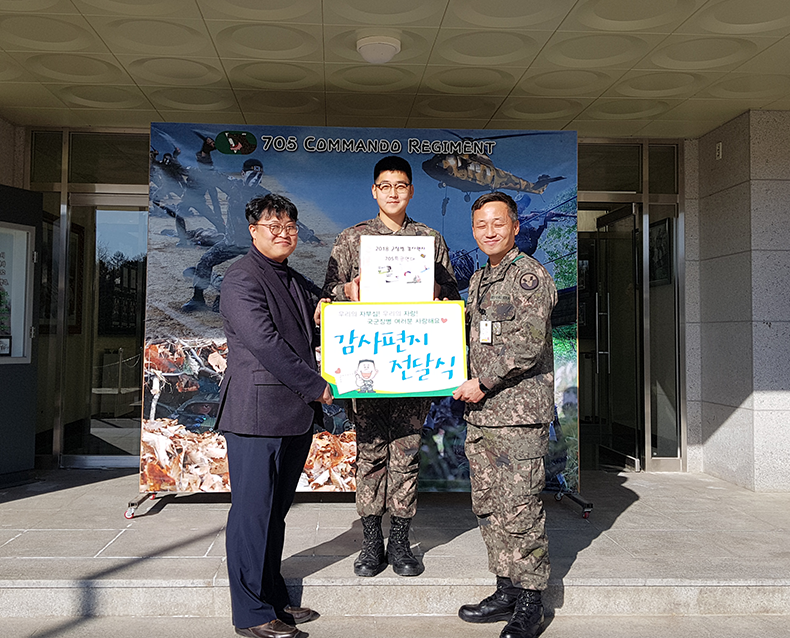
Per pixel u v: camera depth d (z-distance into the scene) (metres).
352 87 4.60
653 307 5.78
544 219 4.43
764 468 4.91
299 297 2.83
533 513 2.68
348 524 3.87
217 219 4.30
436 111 5.09
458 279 4.39
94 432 5.59
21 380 4.96
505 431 2.70
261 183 4.33
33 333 5.03
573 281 4.43
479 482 2.85
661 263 5.79
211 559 3.20
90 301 5.62
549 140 4.44
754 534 3.76
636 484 5.17
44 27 3.72
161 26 3.72
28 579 2.92
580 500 4.20
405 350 2.87
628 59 4.14
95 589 2.91
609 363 6.18
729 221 5.28
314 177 4.36
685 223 5.77
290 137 4.35
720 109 5.03
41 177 5.56
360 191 4.38
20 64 4.23
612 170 5.79
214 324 4.29
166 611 2.92
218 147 4.31
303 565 3.13
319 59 4.15
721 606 3.02
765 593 3.02
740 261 5.12
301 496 4.60
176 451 4.24
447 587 2.97
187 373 4.27
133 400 5.61
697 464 5.70
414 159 4.40
